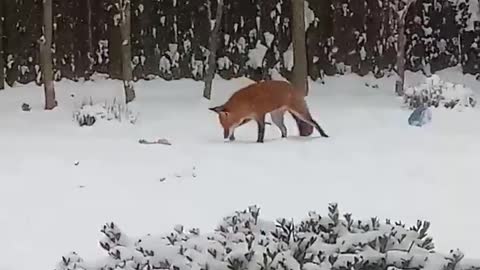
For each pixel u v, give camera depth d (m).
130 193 7.89
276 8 17.88
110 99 15.50
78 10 17.61
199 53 18.00
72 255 3.46
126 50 14.70
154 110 14.14
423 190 7.85
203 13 17.91
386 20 18.12
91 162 9.52
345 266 3.00
